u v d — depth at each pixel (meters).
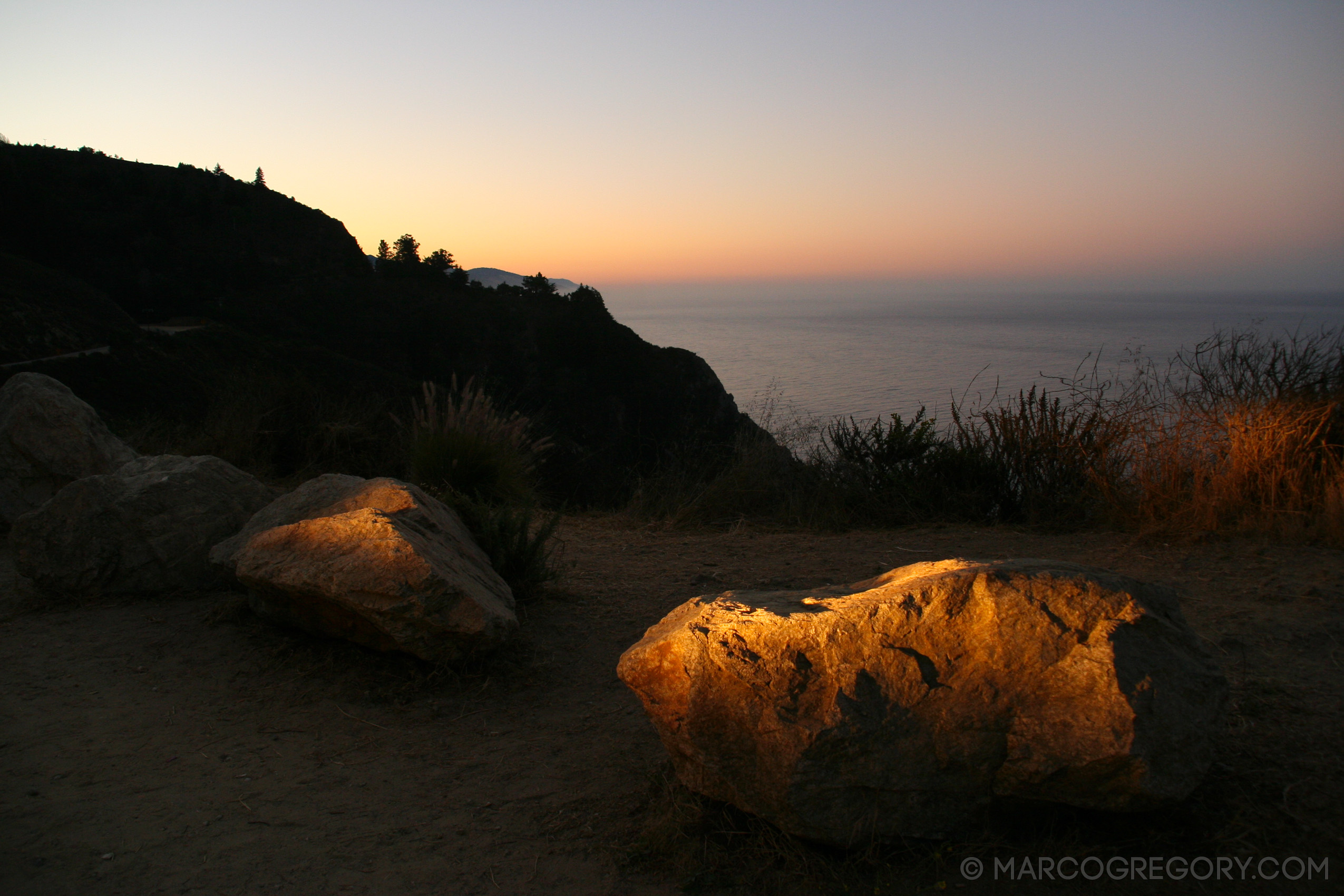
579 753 2.93
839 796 2.11
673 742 2.41
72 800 2.53
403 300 57.53
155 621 4.15
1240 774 2.42
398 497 4.11
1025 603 2.18
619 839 2.35
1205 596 4.19
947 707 2.12
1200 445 6.08
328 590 3.31
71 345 31.19
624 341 46.06
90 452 5.95
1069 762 1.98
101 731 3.02
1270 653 3.36
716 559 5.72
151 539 4.51
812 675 2.22
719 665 2.29
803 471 7.77
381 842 2.34
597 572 5.36
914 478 7.29
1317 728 2.67
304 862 2.23
